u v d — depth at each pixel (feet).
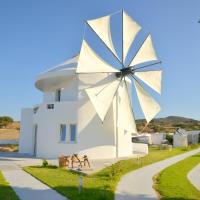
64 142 91.66
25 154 104.37
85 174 61.05
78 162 75.00
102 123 87.86
